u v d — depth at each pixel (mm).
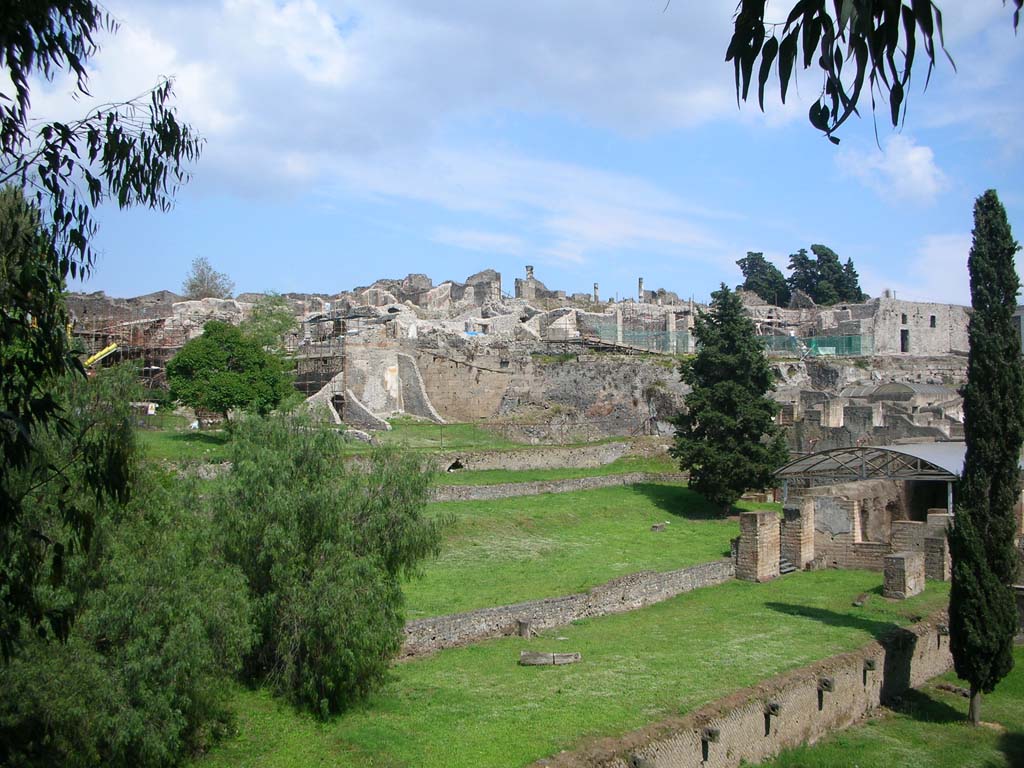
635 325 88875
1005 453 25516
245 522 22812
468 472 49875
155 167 12211
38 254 11242
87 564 18469
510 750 18031
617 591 30922
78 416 18656
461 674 23469
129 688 17391
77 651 16984
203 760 18766
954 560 25500
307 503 23266
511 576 33719
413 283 117375
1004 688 27375
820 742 22922
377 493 24875
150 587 18516
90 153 11555
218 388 46125
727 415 47469
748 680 22297
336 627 21188
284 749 19312
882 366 82562
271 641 22656
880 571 37062
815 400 64875
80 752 16734
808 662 24016
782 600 32219
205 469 36406
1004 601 24859
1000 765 21625
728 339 48344
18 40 10023
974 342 26141
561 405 66062
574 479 50031
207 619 19312
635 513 46812
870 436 54031
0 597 12719
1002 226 26297
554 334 79000
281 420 25188
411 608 28328
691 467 48812
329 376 63312
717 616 29875
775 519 36875
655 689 21594
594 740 18312
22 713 15891
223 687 19703
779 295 125375
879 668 25844
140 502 20312
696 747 19281
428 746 18594
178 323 74625
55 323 11445
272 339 61844
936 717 25109
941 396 70500
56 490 17359
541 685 22219
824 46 6113
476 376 67312
